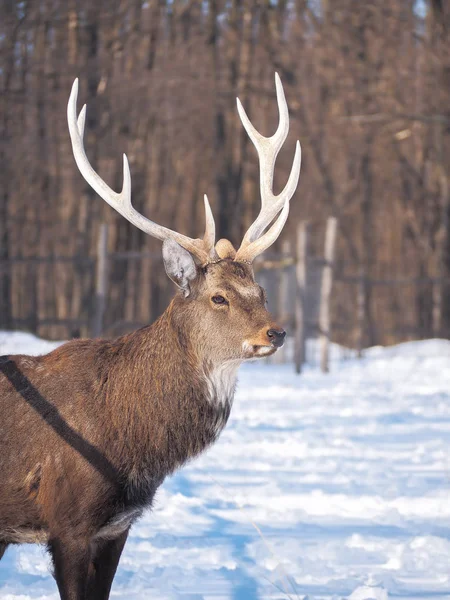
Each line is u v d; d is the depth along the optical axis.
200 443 15.53
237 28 91.44
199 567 18.16
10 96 81.81
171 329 15.55
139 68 88.31
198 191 91.69
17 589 16.62
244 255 16.62
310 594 16.58
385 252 94.69
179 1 89.88
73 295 86.75
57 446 14.82
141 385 15.22
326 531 20.88
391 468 27.41
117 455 14.87
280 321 58.59
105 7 85.19
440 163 91.12
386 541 19.89
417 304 91.00
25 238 86.44
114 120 86.00
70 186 86.00
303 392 44.62
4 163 83.00
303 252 54.44
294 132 93.62
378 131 91.56
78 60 84.50
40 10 82.06
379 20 91.88
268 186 17.77
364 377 52.59
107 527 14.94
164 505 22.67
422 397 43.09
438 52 89.69
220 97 90.62
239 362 15.83
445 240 90.75
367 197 94.75
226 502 23.36
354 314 83.75
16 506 14.98
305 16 93.00
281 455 29.20
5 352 49.91
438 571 17.97
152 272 89.31
